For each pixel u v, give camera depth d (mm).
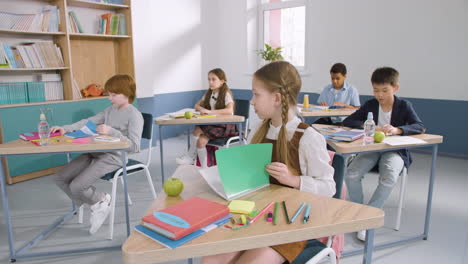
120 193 3098
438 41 4113
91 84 4285
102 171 2246
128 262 802
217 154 1100
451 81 4098
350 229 970
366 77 4707
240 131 3061
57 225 2500
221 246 854
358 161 2367
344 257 2059
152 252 809
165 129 5465
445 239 2270
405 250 2141
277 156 1307
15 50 3461
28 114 3439
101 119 2637
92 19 4266
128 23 4402
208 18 5984
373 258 2055
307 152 1296
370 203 2207
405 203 2836
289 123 1345
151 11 5031
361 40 4676
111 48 4520
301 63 5551
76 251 2127
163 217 922
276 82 1245
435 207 2758
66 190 2365
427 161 4051
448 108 4164
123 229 2428
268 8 5637
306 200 1110
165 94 5438
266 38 5863
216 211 966
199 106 3645
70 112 3791
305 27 5203
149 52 4793
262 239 888
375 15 4512
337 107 3547
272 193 1172
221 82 3553
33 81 3713
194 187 1234
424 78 4277
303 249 1103
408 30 4297
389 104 2475
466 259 2031
